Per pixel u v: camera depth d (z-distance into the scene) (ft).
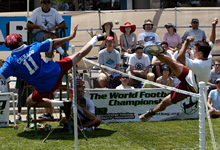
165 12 105.19
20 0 130.00
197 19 99.30
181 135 56.39
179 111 71.26
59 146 52.90
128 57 91.66
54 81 43.27
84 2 129.29
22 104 74.84
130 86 75.10
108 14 103.19
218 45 105.09
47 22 63.77
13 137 59.26
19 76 43.83
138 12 104.42
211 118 74.43
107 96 69.51
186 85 47.52
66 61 43.70
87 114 62.54
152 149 49.39
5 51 94.22
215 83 83.61
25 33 88.28
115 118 69.82
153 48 43.62
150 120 70.08
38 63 42.86
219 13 105.91
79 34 101.65
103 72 80.33
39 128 65.26
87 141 55.52
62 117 69.87
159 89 70.85
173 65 46.11
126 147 51.65
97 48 102.06
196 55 45.91
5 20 87.45
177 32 105.40
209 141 55.62
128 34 96.37
